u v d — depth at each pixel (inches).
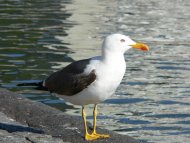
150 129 510.3
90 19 1174.3
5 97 453.1
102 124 518.9
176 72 730.2
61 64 748.0
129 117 543.8
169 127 517.7
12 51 822.5
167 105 589.3
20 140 348.5
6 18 1151.6
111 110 564.7
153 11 1316.4
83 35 982.4
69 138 370.9
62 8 1328.7
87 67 351.9
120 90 639.1
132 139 378.0
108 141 367.9
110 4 1423.5
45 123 399.9
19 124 390.6
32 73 692.7
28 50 833.5
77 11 1288.1
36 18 1161.4
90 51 844.6
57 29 1033.5
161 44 919.0
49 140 353.4
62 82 359.3
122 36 355.3
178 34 1015.6
